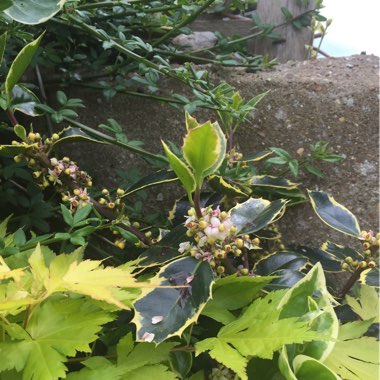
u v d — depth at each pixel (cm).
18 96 40
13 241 36
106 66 57
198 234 33
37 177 38
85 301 30
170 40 64
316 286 32
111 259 47
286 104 52
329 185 50
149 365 29
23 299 25
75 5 46
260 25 64
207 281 32
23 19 35
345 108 50
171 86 55
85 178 40
